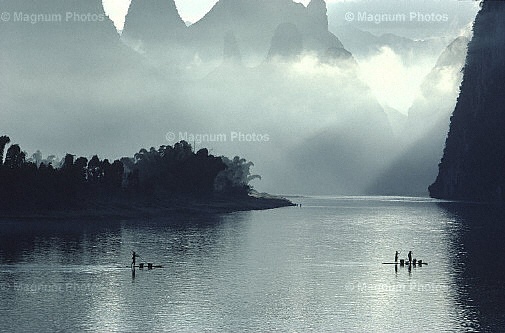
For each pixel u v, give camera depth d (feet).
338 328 285.02
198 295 344.49
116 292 350.43
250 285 372.38
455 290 361.51
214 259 471.21
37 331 275.80
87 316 299.99
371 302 331.57
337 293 352.69
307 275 405.18
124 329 280.51
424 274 411.75
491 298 341.00
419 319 298.76
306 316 303.68
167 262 453.99
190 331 278.87
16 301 328.08
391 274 411.34
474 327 286.46
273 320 296.71
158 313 306.76
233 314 306.14
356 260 472.03
